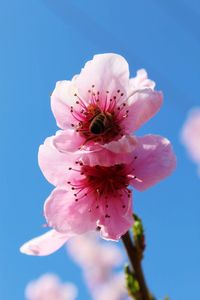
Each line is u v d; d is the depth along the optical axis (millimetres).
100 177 321
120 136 311
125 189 319
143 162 313
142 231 321
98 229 320
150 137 312
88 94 320
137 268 319
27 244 321
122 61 319
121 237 320
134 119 312
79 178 321
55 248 321
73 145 311
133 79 325
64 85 319
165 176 311
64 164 316
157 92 307
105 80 320
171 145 312
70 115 318
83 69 320
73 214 319
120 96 319
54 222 318
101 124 311
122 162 307
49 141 313
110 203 320
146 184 313
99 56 319
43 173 317
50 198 319
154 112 309
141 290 318
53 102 318
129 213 314
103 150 306
